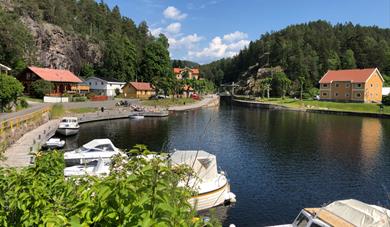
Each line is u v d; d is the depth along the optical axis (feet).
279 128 164.96
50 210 11.57
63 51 325.01
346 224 35.94
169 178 12.14
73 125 123.03
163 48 365.40
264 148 110.73
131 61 369.50
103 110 192.54
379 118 224.94
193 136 131.85
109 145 71.92
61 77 239.71
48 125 123.34
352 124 185.88
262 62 570.87
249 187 67.92
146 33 555.69
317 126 174.91
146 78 359.66
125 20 531.09
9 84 124.57
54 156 18.97
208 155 56.34
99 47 383.65
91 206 10.24
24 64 240.12
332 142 124.47
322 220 37.32
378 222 35.22
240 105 368.48
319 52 479.41
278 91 418.31
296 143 121.49
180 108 256.11
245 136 136.46
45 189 13.43
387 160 94.63
